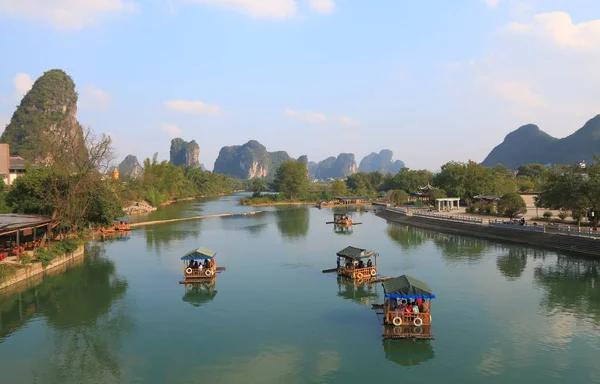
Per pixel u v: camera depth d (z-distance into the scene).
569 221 66.19
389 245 60.34
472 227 68.50
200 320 29.67
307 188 182.75
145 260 50.66
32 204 51.06
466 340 25.52
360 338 26.03
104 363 23.38
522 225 61.41
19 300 35.00
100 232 74.12
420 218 84.88
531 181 150.88
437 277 40.47
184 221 95.56
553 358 23.08
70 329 28.56
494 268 44.09
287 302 33.44
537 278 39.56
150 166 163.88
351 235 71.62
